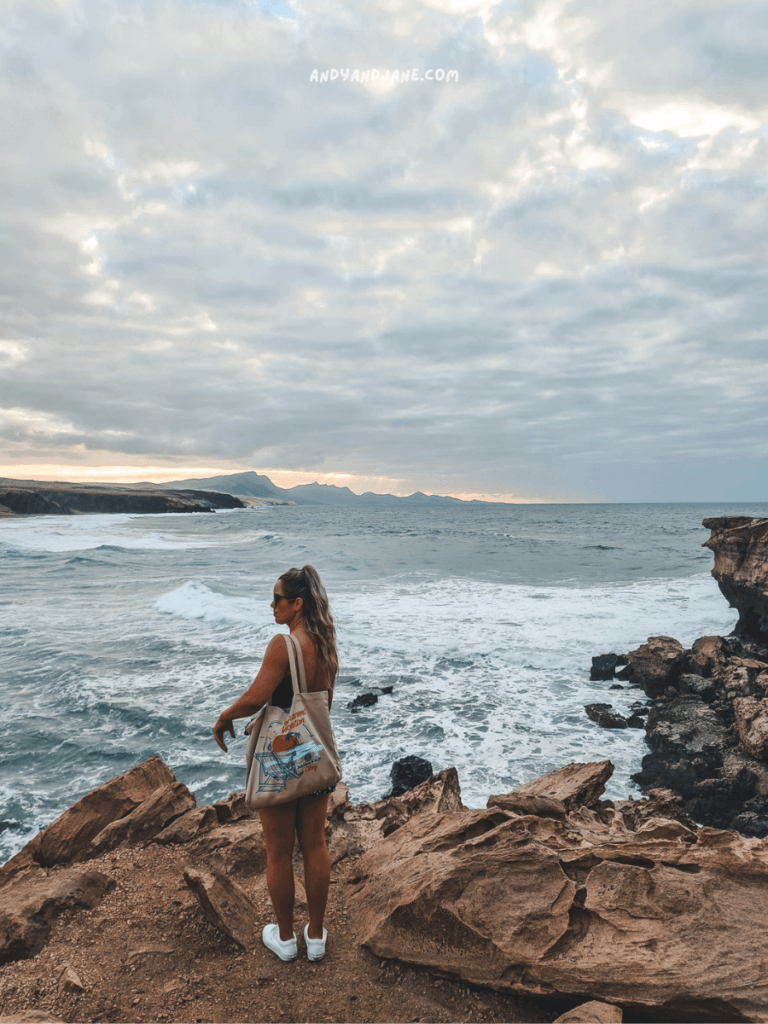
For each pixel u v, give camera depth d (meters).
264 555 44.50
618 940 2.63
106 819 4.11
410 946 2.85
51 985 2.64
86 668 15.66
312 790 2.75
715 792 10.32
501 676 15.89
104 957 2.85
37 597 26.20
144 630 19.88
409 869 3.28
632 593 26.52
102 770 10.59
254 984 2.70
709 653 15.73
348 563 38.97
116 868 3.65
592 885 2.88
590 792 4.86
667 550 47.78
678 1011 2.37
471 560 40.66
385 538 61.31
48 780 10.27
